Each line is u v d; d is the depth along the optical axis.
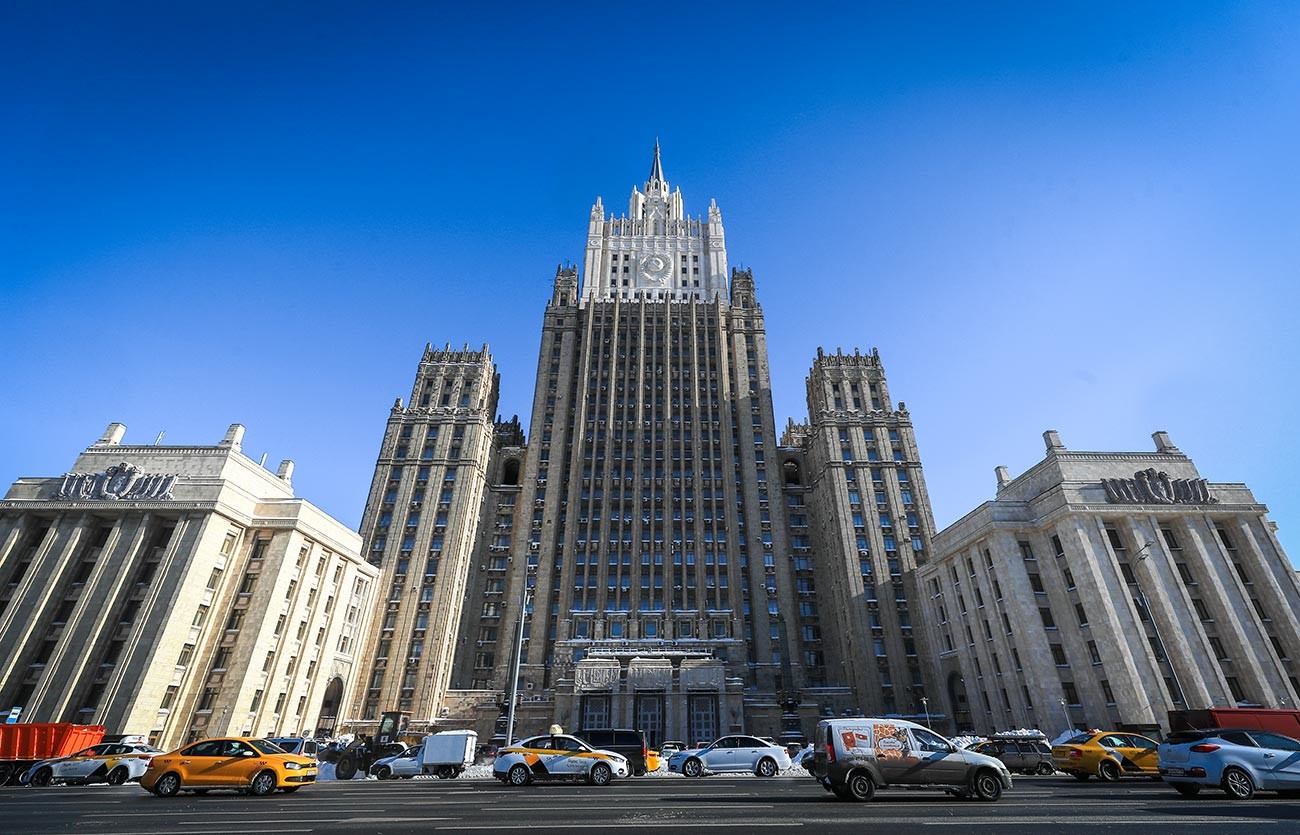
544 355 111.56
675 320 114.88
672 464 99.56
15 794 28.94
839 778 22.55
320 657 74.50
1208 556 64.94
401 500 97.25
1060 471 69.12
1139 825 16.34
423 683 84.31
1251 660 59.16
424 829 16.70
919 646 85.75
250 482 71.94
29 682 57.25
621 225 133.75
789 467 117.19
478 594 97.19
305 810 21.25
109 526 65.19
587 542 93.06
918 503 97.06
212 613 64.00
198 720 59.88
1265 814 18.22
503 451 113.25
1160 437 74.12
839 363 110.50
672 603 88.38
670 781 33.34
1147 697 57.44
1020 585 66.81
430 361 111.50
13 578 61.94
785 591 91.19
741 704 75.62
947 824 16.80
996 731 67.56
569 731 74.94
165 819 19.22
